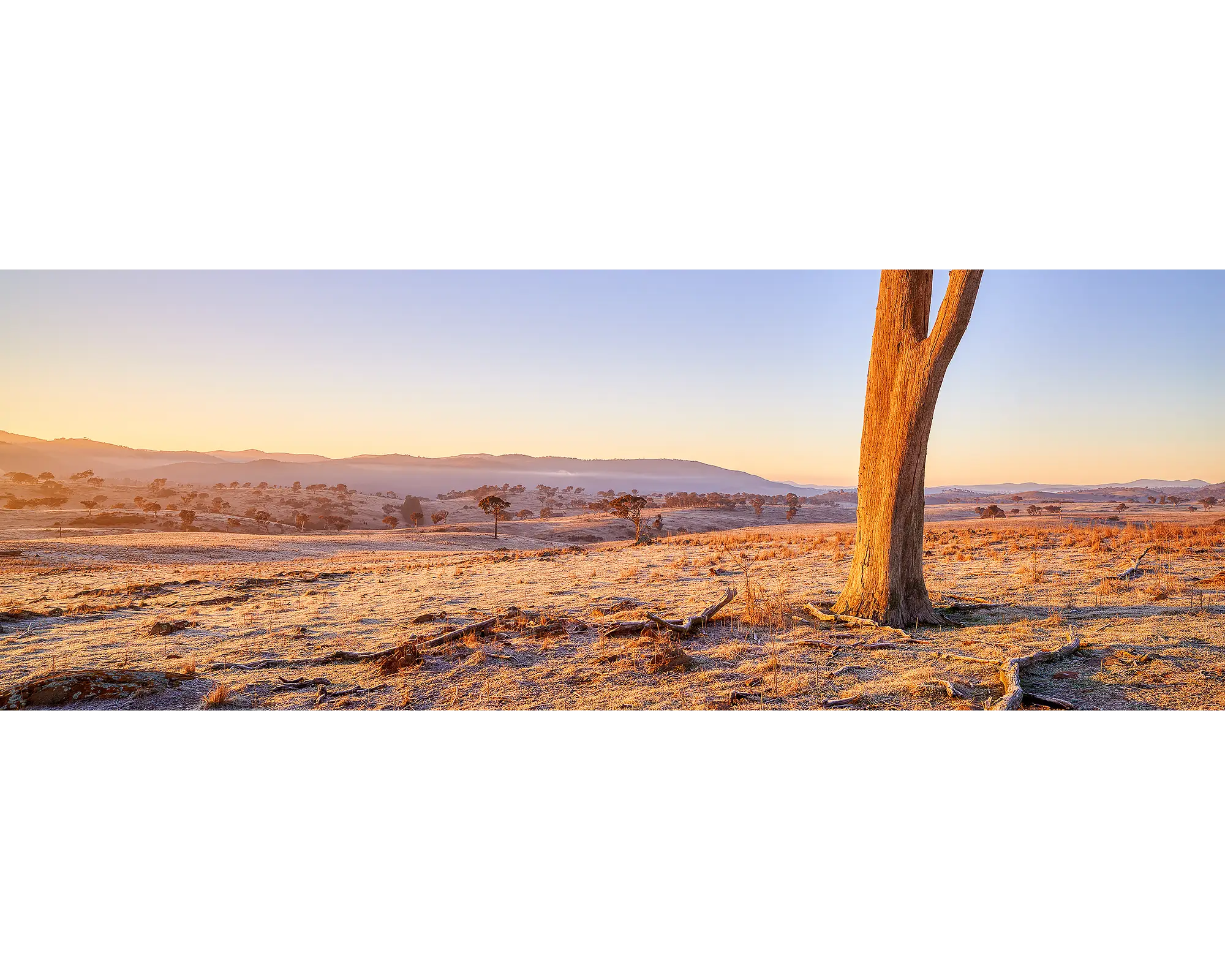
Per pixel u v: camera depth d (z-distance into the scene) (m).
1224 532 21.72
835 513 170.12
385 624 12.47
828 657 8.66
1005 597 12.12
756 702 7.08
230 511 155.00
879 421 10.66
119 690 8.00
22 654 10.84
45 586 26.31
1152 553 17.12
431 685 8.09
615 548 35.72
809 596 12.67
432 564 31.75
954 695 6.96
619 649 9.20
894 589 10.31
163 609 16.75
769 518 149.62
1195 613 9.84
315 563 43.62
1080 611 10.43
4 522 94.75
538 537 109.50
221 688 7.80
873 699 7.02
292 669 9.09
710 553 25.73
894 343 10.51
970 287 9.58
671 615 11.38
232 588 22.11
